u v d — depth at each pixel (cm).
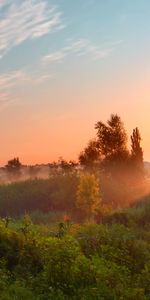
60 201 5128
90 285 1551
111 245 2014
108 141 6931
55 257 1608
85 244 1984
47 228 2361
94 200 4391
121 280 1595
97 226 2266
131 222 2848
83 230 2183
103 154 6944
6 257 1761
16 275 1625
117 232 2200
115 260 1833
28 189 5647
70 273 1577
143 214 3019
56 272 1577
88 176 4478
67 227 2223
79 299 1480
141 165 6825
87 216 4194
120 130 6925
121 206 4559
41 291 1507
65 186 5288
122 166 6725
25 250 1778
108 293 1494
